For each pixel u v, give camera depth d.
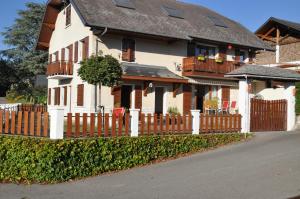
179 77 25.78
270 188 9.16
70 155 11.66
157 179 10.89
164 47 26.81
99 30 23.39
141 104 25.20
